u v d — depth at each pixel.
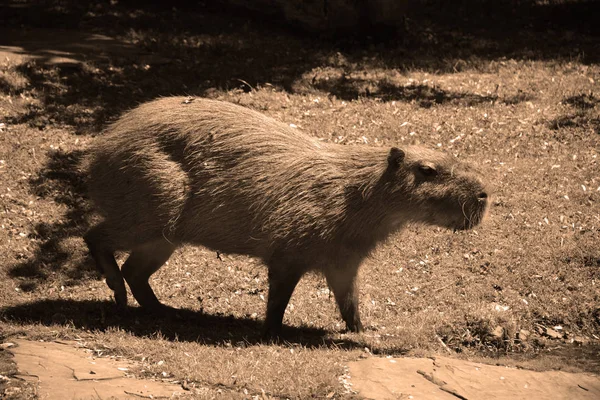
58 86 18.61
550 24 26.97
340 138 16.80
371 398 7.77
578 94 19.72
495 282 12.16
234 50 22.53
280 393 7.81
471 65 22.55
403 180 9.21
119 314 10.70
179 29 24.42
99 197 10.29
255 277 12.50
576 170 15.72
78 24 24.33
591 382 8.80
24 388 7.58
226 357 8.73
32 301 11.21
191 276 12.45
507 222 13.90
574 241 13.17
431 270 12.66
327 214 9.32
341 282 9.95
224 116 9.93
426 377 8.48
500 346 10.43
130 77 19.64
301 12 24.17
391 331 10.52
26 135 16.20
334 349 9.32
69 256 12.89
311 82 20.28
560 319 11.16
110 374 8.11
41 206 14.12
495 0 28.73
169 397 7.52
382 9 23.77
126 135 10.05
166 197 9.72
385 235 9.65
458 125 17.69
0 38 22.14
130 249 10.35
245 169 9.60
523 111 18.64
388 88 20.14
